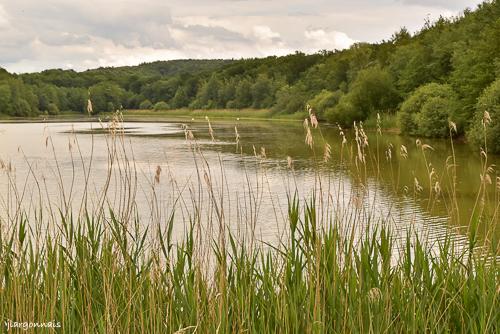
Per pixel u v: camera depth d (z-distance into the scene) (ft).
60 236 20.89
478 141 134.62
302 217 57.62
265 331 17.83
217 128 273.95
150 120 416.26
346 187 79.56
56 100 540.93
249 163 121.80
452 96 179.93
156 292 18.57
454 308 18.93
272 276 20.13
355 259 19.67
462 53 197.67
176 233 47.62
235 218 56.75
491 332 18.06
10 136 217.15
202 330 17.75
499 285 17.46
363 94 250.57
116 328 17.88
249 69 624.59
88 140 192.75
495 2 231.91
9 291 19.17
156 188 80.94
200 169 108.58
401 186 86.33
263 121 358.23
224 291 18.07
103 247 19.84
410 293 18.92
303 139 191.72
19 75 623.77
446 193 79.30
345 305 17.89
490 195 76.89
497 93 131.85
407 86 243.81
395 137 192.03
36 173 102.32
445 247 21.07
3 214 53.11
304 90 402.72
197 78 622.13
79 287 18.79
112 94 592.19
